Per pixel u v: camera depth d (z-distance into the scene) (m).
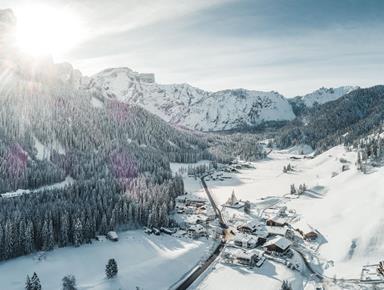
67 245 137.50
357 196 171.00
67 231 138.25
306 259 128.25
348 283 109.38
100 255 131.00
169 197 190.50
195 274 118.88
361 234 132.75
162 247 141.25
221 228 162.12
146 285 110.69
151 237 150.62
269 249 133.50
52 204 153.12
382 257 121.31
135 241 145.00
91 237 144.00
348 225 143.38
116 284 108.88
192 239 149.62
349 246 127.75
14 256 126.56
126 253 134.12
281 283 111.38
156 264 123.12
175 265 123.62
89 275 117.00
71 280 105.06
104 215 149.62
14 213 139.50
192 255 132.25
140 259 130.50
